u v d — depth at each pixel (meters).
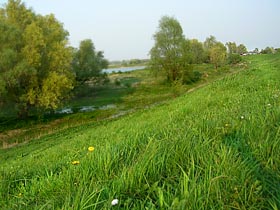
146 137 4.96
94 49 57.72
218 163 3.32
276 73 19.42
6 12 35.78
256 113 5.20
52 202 3.21
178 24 58.38
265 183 2.92
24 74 31.59
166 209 2.72
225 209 2.64
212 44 108.19
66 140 20.95
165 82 61.09
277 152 3.51
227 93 15.01
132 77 80.56
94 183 3.47
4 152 23.14
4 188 4.73
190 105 13.98
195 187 2.87
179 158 3.70
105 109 40.22
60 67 36.56
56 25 38.12
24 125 33.47
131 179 3.35
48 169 5.27
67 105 44.69
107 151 4.25
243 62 89.56
